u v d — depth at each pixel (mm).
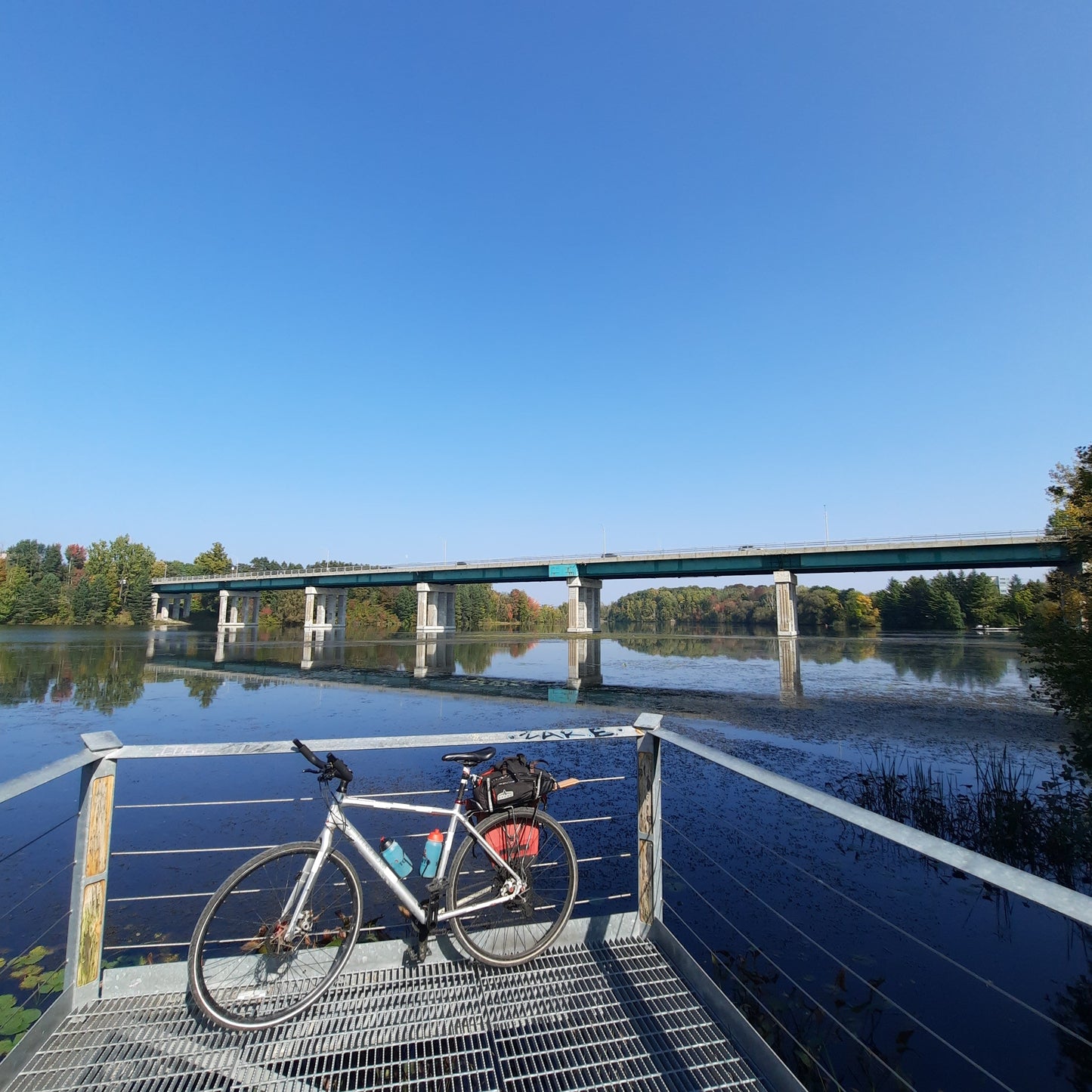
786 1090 2652
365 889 7008
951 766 14164
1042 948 6094
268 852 3369
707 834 9273
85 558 127438
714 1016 3195
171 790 11555
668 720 20391
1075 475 10422
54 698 23734
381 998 3277
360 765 13438
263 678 32156
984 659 44250
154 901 7059
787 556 55719
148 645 56000
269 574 86062
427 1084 2791
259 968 3311
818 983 5477
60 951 5762
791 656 48094
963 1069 4418
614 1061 2914
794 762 14484
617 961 3629
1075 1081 4223
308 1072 2840
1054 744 16672
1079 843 9000
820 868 8031
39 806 10844
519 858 3729
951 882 7629
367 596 126062
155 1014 3115
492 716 20906
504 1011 3219
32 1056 2816
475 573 74625
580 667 40625
